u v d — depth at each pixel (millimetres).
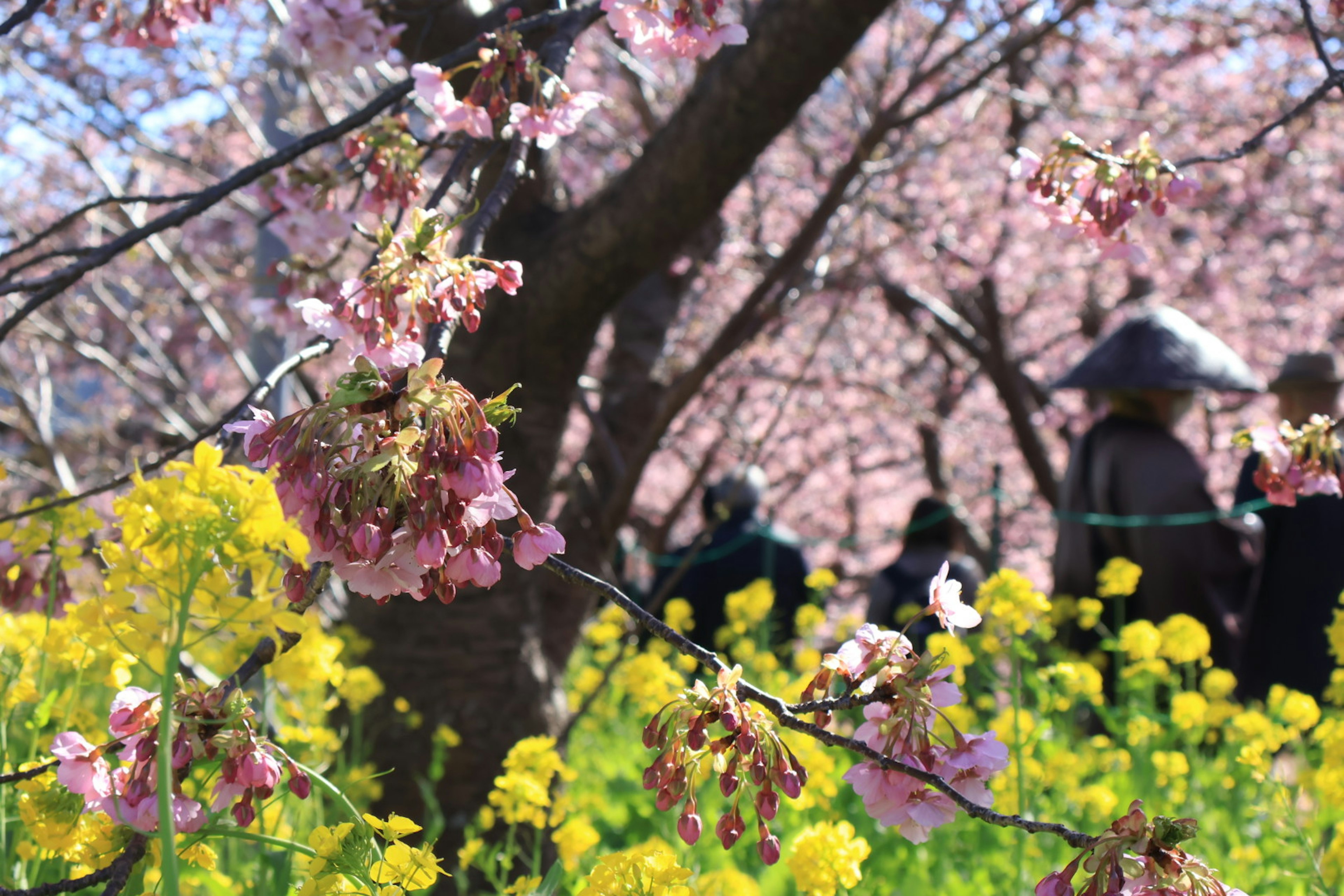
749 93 2844
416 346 1479
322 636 2486
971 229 10688
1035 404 13891
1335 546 4918
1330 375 5516
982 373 13453
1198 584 5160
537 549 1166
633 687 3178
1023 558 14297
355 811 1366
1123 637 3836
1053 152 2045
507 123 2121
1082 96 10172
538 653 3574
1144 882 1123
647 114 6363
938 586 1339
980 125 9953
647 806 3504
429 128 3057
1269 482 2492
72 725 2230
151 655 1049
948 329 11781
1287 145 10094
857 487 15086
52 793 1392
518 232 3293
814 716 1325
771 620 6727
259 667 1222
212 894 1691
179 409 8445
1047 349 13453
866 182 5219
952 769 1282
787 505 14695
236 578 1086
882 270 10102
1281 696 3779
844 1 2658
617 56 6273
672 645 1251
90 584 1572
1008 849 3080
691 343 9961
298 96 5160
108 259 2100
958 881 2945
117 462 9023
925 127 9391
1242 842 3287
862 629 1327
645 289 6270
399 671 3414
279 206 2523
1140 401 5562
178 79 6781
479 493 1066
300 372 5727
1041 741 3092
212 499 997
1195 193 2016
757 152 2973
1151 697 3822
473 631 3426
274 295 4230
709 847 3008
